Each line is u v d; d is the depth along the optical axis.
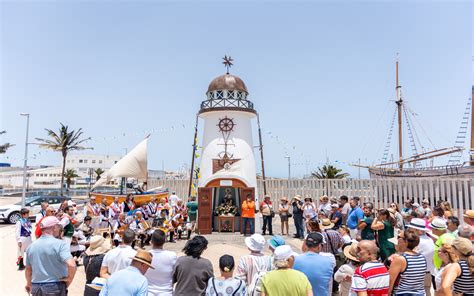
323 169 44.62
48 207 9.41
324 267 4.64
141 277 4.05
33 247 4.87
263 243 4.98
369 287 4.17
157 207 14.39
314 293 4.57
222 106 17.55
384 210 7.29
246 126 17.98
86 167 83.88
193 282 4.76
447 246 4.67
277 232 16.48
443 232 6.33
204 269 4.83
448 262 4.61
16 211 20.22
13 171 66.75
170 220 14.03
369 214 9.21
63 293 4.88
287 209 15.28
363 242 4.43
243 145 17.50
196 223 16.55
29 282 4.98
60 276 4.88
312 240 4.83
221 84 18.02
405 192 17.83
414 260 4.44
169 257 4.99
